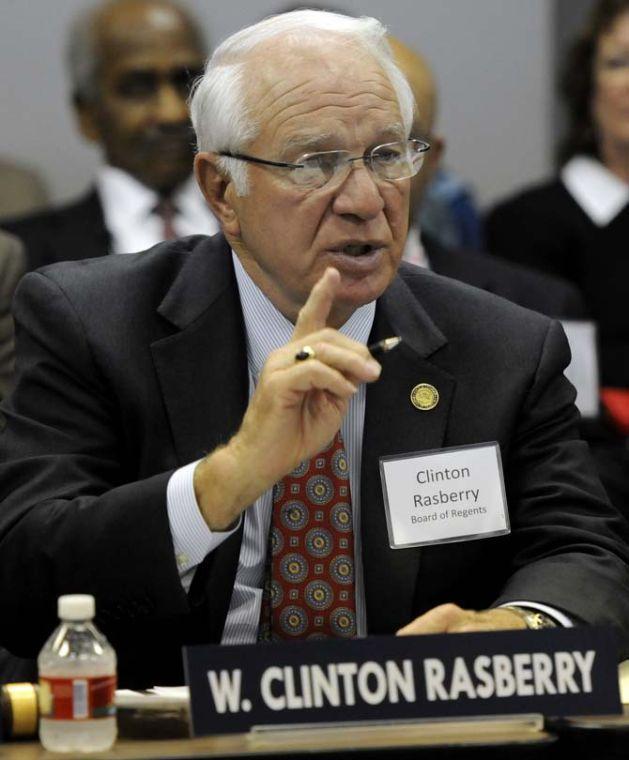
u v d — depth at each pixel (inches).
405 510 323.3
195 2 733.9
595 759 247.8
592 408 569.9
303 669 243.8
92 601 246.8
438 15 775.7
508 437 335.6
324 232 310.0
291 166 310.3
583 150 695.1
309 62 314.0
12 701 252.2
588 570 313.6
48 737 242.1
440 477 325.4
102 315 333.7
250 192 317.7
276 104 312.8
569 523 330.0
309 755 234.2
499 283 578.9
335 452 325.7
